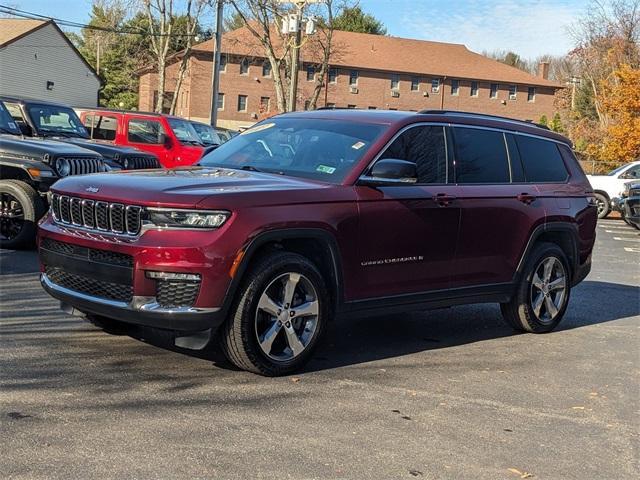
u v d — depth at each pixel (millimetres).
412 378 5438
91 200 5008
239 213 4801
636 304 9305
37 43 49625
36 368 4957
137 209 4773
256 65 61688
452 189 6125
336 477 3658
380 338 6633
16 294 7082
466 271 6301
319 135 6004
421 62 67188
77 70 53750
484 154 6594
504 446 4266
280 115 6730
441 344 6566
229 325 4910
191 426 4156
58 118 12680
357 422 4434
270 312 5031
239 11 41625
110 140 16688
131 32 50031
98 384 4734
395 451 4047
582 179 7695
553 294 7336
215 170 5680
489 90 69062
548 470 3982
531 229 6828
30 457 3605
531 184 6980
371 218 5469
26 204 9219
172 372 5094
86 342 5660
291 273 5086
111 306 4859
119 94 71125
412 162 5867
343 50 62750
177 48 60125
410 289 5867
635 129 32844
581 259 7602
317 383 5125
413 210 5754
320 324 5281
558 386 5535
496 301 6738
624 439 4527
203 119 61406
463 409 4840
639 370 6148
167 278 4676
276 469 3691
